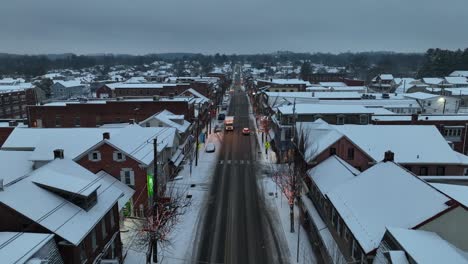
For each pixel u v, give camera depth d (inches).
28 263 687.7
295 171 1472.7
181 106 2576.3
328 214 1168.2
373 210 928.3
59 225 837.8
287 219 1432.1
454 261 669.9
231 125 3248.0
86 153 1392.7
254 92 5147.6
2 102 4121.6
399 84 5831.7
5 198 818.2
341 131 1644.9
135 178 1403.8
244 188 1776.6
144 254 1186.6
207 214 1476.4
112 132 1656.0
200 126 3070.9
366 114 2251.5
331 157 1459.2
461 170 1534.2
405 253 692.1
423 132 1632.6
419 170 1533.0
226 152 2501.2
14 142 1759.4
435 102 3331.7
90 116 2642.7
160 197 1493.6
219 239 1274.6
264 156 2384.4
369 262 815.7
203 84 4269.2
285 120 2239.2
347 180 1175.0
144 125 2144.4
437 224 786.8
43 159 1421.0
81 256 884.0
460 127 2096.5
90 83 6796.3
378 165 1112.8
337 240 1062.4
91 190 965.2
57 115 2650.1
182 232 1320.1
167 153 1802.4
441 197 836.0
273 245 1235.9
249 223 1397.6
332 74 7431.1
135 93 4419.3
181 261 1138.0
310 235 1295.5
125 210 1421.0
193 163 2210.9
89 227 900.0
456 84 5546.3
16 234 783.7
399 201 906.7
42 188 934.4
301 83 4849.9
